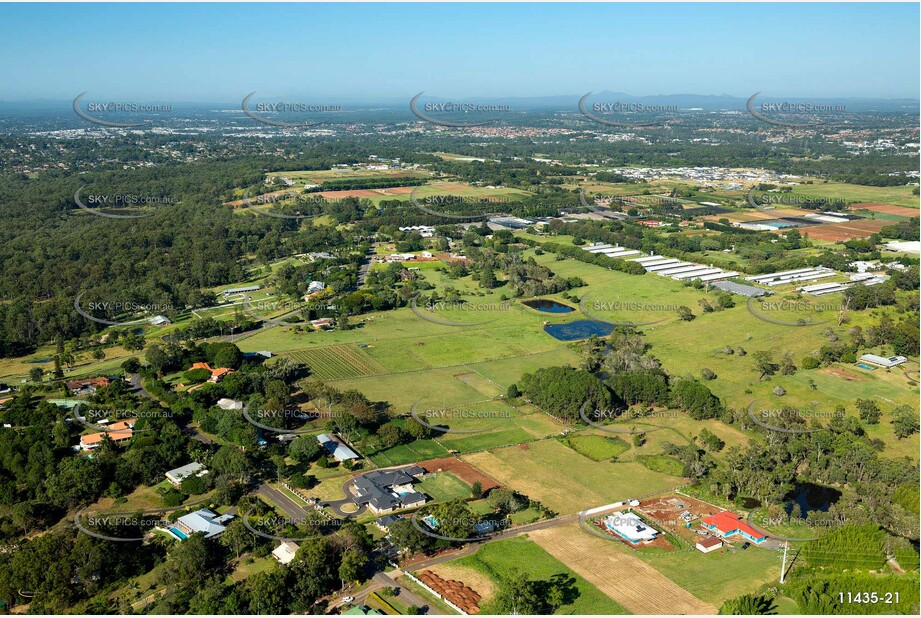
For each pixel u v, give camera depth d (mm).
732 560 129625
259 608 113500
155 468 155250
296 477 152750
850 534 130000
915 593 114812
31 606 117562
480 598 117750
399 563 127875
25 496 146500
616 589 120562
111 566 125000
